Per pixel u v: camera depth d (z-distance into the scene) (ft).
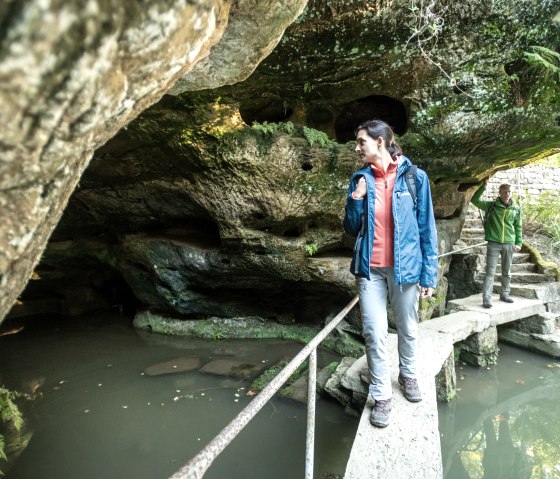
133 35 2.68
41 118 2.44
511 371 17.28
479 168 17.35
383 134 7.97
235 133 13.60
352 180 8.62
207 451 3.51
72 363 16.48
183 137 13.53
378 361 8.71
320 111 15.56
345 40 12.44
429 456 7.74
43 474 9.94
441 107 13.64
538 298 20.84
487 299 19.03
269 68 13.03
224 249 16.78
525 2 12.03
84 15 2.21
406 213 7.98
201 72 6.77
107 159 15.12
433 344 13.89
